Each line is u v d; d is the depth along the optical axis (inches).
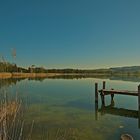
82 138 360.8
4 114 203.5
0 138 196.5
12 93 504.1
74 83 1913.1
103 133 394.6
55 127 430.6
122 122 485.1
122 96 986.1
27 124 441.1
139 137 369.1
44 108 653.9
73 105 722.8
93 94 1049.5
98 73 7372.1
